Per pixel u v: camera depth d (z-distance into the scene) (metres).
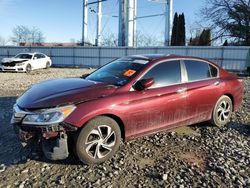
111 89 5.04
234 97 7.05
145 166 4.84
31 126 4.49
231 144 5.91
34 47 38.28
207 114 6.51
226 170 4.77
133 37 38.91
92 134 4.73
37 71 26.14
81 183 4.26
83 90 4.91
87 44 45.84
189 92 5.96
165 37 39.41
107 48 35.47
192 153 5.42
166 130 5.79
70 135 4.68
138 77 5.34
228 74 7.10
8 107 8.38
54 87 5.14
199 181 4.43
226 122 7.01
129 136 5.21
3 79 17.53
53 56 37.94
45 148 4.61
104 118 4.80
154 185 4.28
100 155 4.83
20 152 5.19
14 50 38.69
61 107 4.51
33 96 4.88
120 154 5.21
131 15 38.19
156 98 5.41
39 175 4.45
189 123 6.17
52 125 4.42
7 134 6.05
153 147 5.61
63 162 4.86
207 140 6.07
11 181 4.27
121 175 4.52
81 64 36.94
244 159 5.22
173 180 4.43
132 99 5.09
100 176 4.46
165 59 5.84
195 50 31.19
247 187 4.32
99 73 5.95
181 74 5.98
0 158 4.96
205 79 6.43
